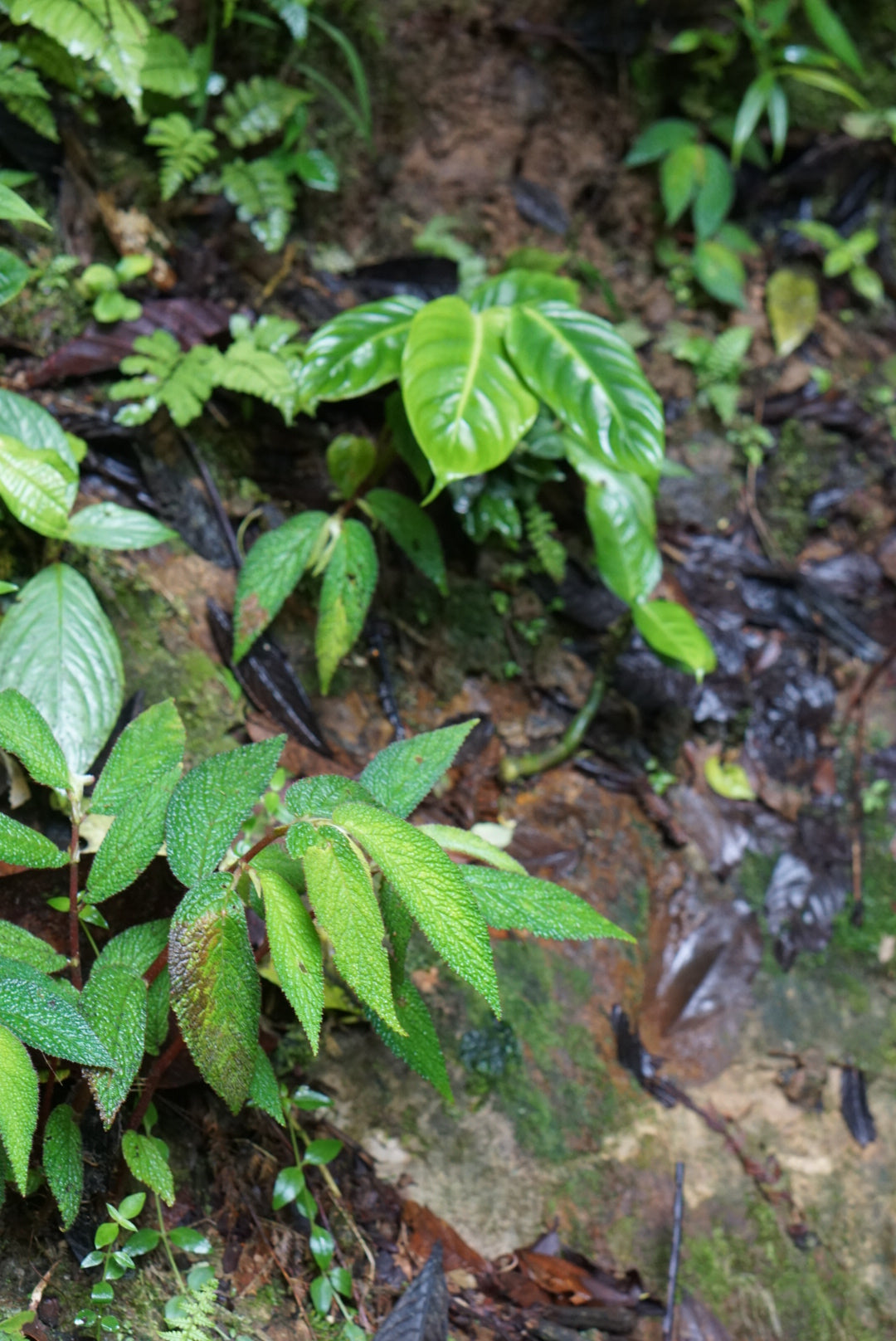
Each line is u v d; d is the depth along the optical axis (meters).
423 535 1.24
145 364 1.21
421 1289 1.05
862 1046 1.28
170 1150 1.06
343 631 1.19
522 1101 1.18
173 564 1.21
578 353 1.17
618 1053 1.22
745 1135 1.23
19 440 1.12
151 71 1.24
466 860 1.23
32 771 0.96
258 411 1.27
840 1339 1.18
